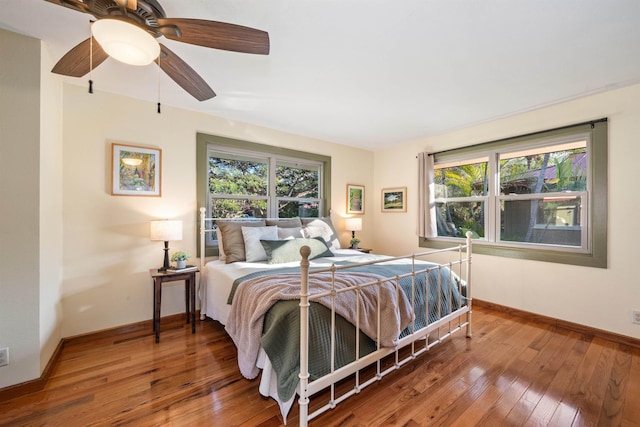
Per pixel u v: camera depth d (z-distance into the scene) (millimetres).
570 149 2674
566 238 2705
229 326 1964
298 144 3723
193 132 2895
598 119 2449
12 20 1554
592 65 1973
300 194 3871
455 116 3000
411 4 1381
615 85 2291
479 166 3365
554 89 2357
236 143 3174
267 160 3547
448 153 3598
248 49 1362
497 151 3176
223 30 1228
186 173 2854
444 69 2029
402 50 1789
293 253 2738
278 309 1529
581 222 2607
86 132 2348
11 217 1646
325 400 1607
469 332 2441
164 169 2729
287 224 3213
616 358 2082
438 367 1959
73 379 1798
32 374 1693
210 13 1471
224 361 2027
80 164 2318
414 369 1931
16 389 1631
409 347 2260
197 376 1837
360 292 1708
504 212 3148
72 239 2283
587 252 2537
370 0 1353
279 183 3662
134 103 2576
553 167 2789
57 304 2094
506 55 1844
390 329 1724
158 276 2357
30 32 1668
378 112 2893
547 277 2766
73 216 2285
